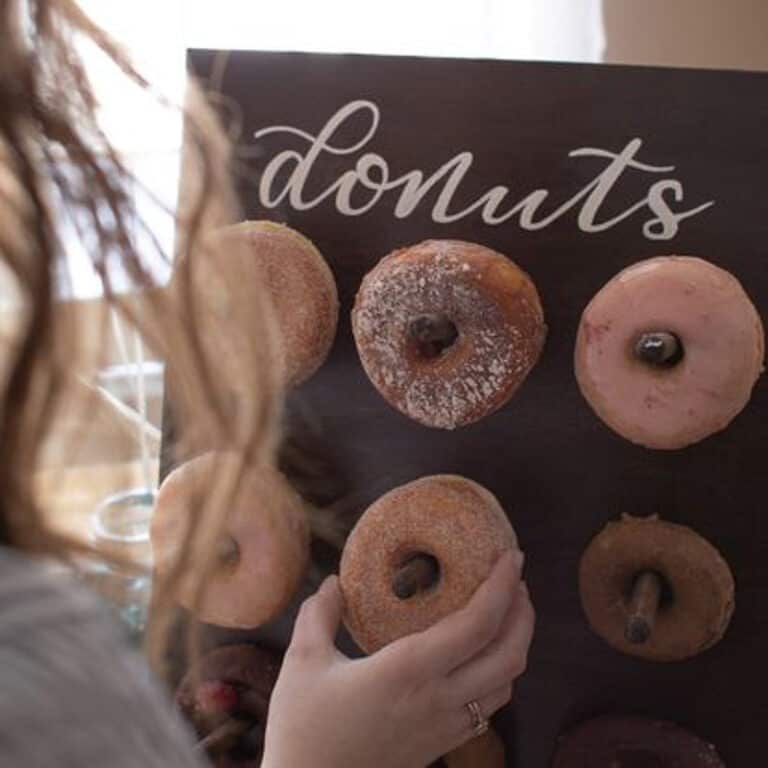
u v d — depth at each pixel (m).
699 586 0.64
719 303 0.61
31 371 0.45
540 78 0.66
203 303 0.58
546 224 0.66
